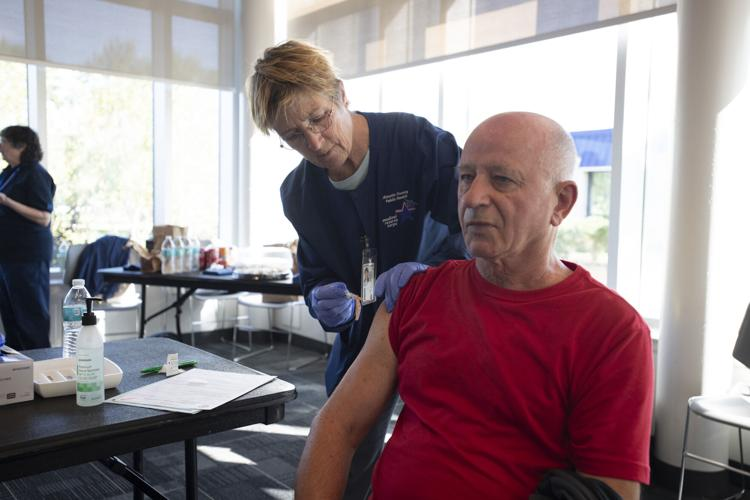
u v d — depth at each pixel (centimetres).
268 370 411
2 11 383
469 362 100
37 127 412
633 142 297
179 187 475
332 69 140
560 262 105
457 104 374
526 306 98
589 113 318
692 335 239
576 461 91
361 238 163
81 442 113
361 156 155
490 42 329
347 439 114
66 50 405
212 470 258
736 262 238
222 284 332
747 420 197
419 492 99
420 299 112
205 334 486
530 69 338
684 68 234
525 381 96
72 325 160
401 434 108
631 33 291
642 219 298
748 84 229
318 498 110
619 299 95
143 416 121
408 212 158
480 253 95
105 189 443
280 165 474
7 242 359
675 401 246
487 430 98
